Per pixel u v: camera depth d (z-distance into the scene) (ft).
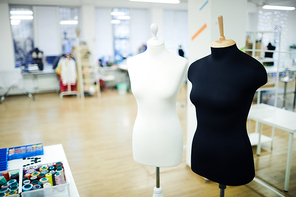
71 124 15.16
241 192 7.89
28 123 15.34
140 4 26.81
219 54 4.82
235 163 4.79
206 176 5.16
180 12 30.60
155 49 5.38
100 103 20.80
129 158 10.55
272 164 9.73
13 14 23.76
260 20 14.90
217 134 4.91
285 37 12.38
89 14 25.89
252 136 11.46
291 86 13.16
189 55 9.02
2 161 6.31
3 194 4.90
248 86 4.53
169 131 5.48
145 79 5.40
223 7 7.73
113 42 28.84
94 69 24.20
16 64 24.93
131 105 20.06
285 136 12.82
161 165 5.59
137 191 8.04
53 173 5.66
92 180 8.75
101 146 11.84
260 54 12.91
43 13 24.88
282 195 7.55
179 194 7.82
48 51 25.88
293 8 11.94
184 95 24.03
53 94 24.71
